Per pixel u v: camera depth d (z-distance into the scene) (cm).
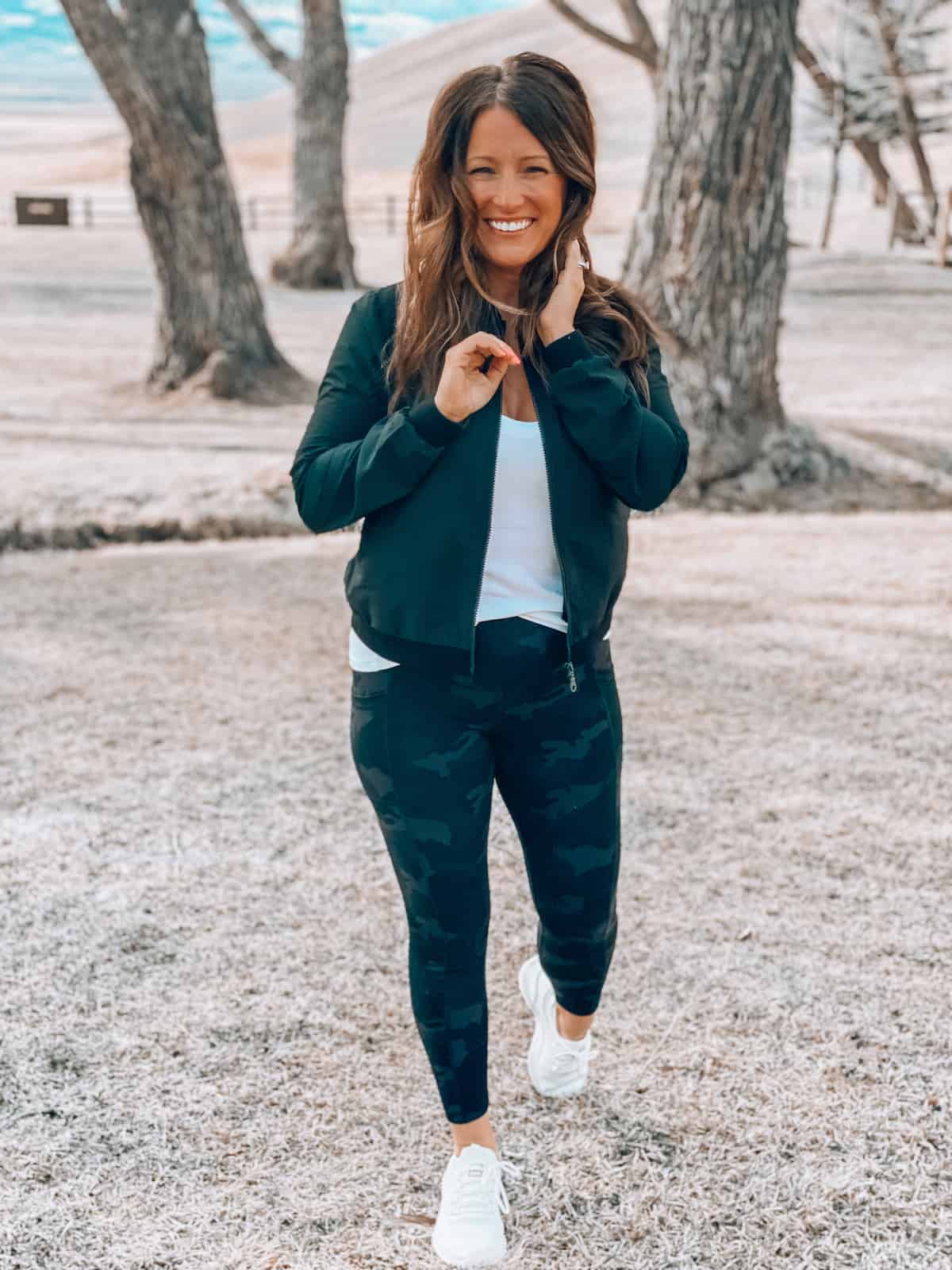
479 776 202
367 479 186
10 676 503
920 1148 237
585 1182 231
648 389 205
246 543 770
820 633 550
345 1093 256
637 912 324
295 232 2172
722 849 357
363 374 202
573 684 199
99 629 567
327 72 2089
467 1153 212
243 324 1230
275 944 311
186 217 1179
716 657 520
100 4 1072
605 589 199
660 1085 257
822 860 351
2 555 728
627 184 4653
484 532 190
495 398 192
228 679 502
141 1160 237
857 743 431
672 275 841
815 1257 212
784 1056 266
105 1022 279
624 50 1447
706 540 727
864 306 1875
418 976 209
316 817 381
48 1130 245
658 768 411
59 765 417
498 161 185
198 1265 212
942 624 559
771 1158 236
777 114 811
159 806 388
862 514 818
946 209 2253
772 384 880
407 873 204
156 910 327
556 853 211
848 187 4131
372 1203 226
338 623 578
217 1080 260
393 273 2384
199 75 1152
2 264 2344
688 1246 215
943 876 341
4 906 328
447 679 196
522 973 258
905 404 1123
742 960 302
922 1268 209
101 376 1302
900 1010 281
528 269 196
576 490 193
